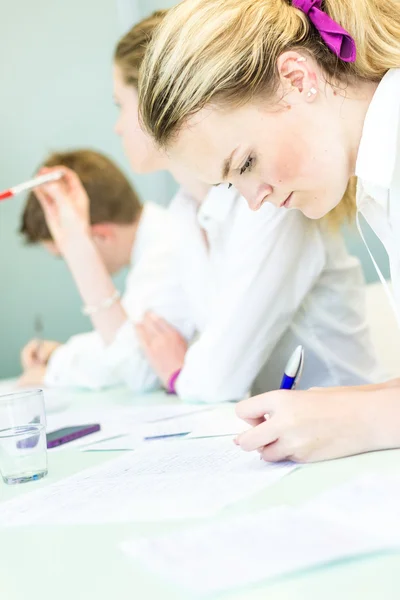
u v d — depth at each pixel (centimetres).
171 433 107
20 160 264
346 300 138
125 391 172
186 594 48
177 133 92
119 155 273
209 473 80
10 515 74
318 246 126
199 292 157
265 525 58
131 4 264
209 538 57
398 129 87
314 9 93
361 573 49
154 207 198
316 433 79
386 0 96
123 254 205
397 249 98
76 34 267
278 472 76
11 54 262
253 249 122
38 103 265
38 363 211
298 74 90
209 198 138
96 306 173
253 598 47
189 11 92
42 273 265
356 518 57
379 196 94
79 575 54
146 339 161
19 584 54
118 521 66
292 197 95
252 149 91
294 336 136
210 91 88
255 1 93
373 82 93
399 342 164
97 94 270
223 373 128
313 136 91
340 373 137
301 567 49
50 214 179
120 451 102
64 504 75
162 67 91
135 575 52
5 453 90
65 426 124
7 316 262
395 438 79
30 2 263
